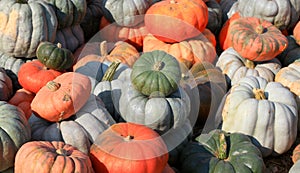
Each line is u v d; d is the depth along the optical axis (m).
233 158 2.59
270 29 3.04
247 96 2.76
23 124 2.50
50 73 2.82
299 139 2.90
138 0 3.19
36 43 2.89
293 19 3.25
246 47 2.96
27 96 2.83
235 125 2.74
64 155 2.40
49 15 2.93
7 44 2.89
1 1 2.90
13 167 2.51
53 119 2.58
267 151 2.75
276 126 2.72
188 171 2.60
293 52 3.19
